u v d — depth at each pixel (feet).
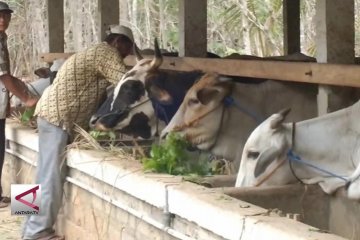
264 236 15.85
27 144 32.89
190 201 18.63
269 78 24.75
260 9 61.36
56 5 45.65
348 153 20.52
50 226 27.76
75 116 27.25
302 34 64.28
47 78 38.65
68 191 27.94
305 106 25.68
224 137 24.49
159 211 20.66
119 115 25.44
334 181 20.31
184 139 23.47
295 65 23.47
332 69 22.07
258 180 20.67
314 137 20.65
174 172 22.03
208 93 24.18
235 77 27.14
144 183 21.18
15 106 40.65
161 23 70.95
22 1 88.53
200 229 18.48
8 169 37.24
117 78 26.40
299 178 20.72
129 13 76.23
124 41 27.37
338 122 20.75
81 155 26.12
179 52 30.99
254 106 24.90
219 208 17.44
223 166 24.35
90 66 26.86
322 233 15.29
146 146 26.61
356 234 20.06
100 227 25.18
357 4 59.57
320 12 23.18
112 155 25.36
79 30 77.20
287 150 20.62
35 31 82.23
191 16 30.48
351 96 23.50
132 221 22.61
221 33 68.69
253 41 62.08
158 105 25.52
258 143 20.77
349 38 23.21
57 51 45.83
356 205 20.08
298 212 20.18
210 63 27.99
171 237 19.95
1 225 31.71
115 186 23.26
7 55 32.37
